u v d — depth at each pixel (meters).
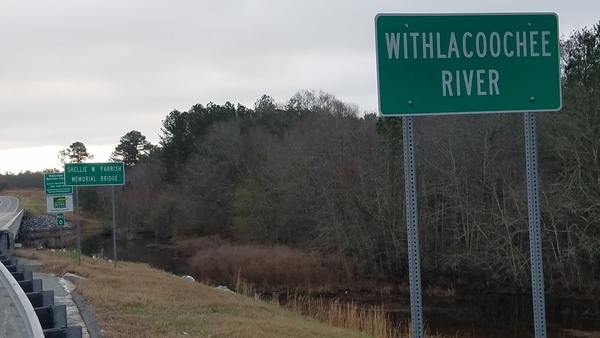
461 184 34.34
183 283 18.64
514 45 5.17
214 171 57.59
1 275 10.51
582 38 32.47
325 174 40.72
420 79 5.02
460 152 34.12
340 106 66.88
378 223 37.47
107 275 17.77
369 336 15.98
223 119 67.88
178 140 70.62
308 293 33.78
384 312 24.67
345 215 38.97
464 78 5.09
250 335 10.89
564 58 33.66
